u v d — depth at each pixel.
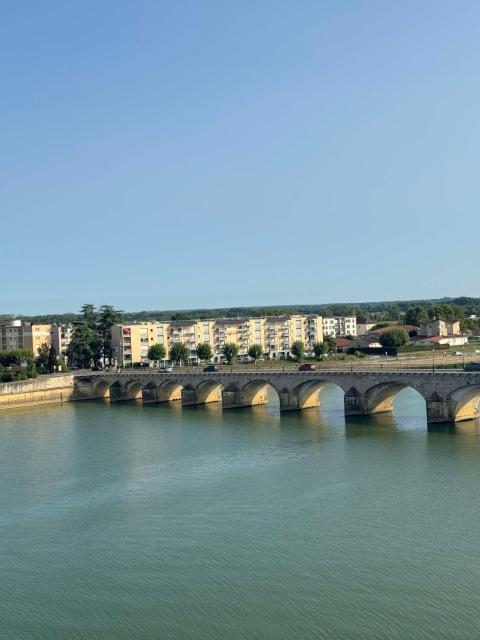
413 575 74.69
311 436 145.12
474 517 90.81
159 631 66.06
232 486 108.31
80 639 65.25
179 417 179.00
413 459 120.81
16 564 81.19
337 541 84.25
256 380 187.88
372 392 166.62
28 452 138.12
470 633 63.75
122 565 79.81
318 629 65.25
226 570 77.56
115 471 120.25
